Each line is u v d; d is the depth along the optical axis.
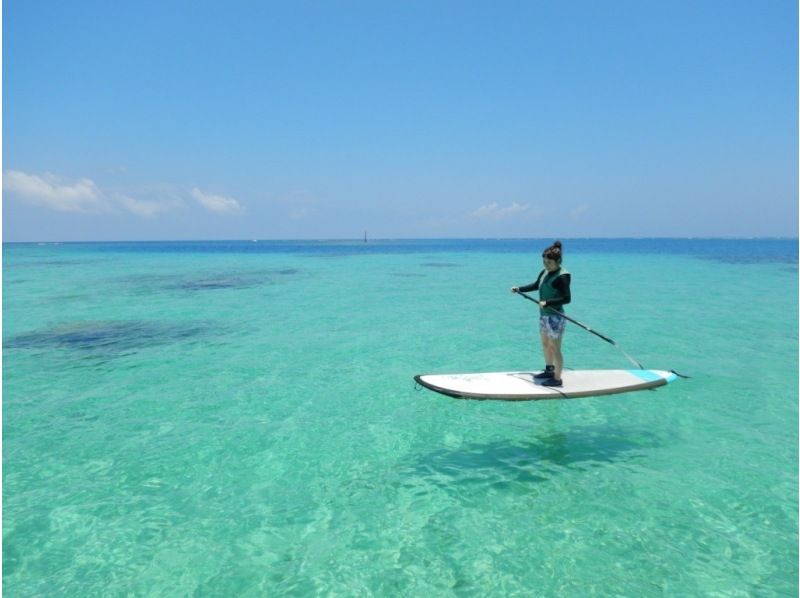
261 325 13.80
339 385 8.30
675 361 9.61
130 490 4.88
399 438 6.08
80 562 3.80
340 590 3.47
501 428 6.34
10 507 4.56
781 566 3.65
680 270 33.81
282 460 5.52
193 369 9.30
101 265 41.59
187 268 38.03
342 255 65.62
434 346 11.22
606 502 4.56
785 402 7.21
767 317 14.52
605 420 6.55
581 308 16.36
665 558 3.75
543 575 3.59
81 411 7.07
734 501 4.54
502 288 23.97
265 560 3.81
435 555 3.84
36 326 13.57
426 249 97.31
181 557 3.85
